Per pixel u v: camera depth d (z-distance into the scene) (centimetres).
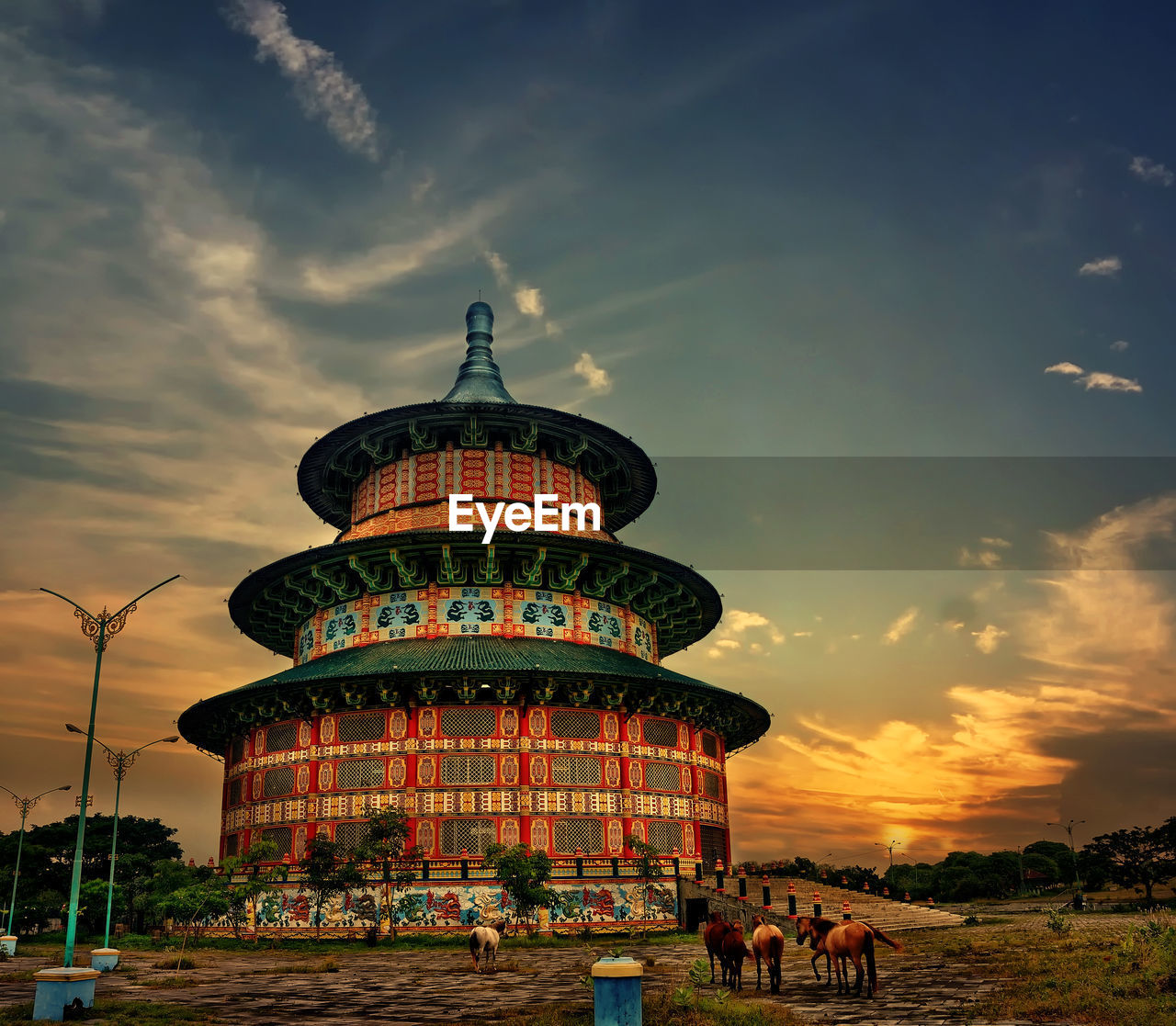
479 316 7712
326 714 5881
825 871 7788
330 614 6600
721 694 6312
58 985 2584
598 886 5416
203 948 5300
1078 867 12912
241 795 6259
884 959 3644
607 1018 2038
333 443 6881
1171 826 8988
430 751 5631
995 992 2506
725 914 5475
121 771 5153
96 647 3394
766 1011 2222
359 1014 2573
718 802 6675
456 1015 2525
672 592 6925
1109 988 2345
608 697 5900
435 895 5222
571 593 6456
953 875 13175
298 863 5431
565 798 5672
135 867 8731
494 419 6712
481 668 5544
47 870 9381
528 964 3897
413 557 6247
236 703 6272
